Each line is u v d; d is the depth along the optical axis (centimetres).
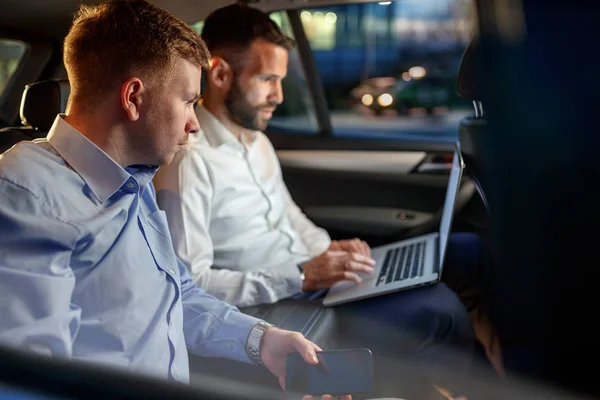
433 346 202
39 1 236
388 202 321
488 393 179
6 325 119
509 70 115
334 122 353
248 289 206
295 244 246
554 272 124
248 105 226
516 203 125
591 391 130
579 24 107
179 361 151
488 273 189
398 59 519
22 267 123
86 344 136
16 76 261
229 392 76
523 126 117
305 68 339
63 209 131
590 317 124
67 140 138
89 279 136
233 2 245
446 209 243
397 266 229
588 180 114
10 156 133
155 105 140
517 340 148
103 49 136
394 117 524
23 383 75
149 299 144
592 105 110
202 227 213
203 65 147
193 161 216
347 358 149
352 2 274
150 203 159
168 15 142
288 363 151
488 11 116
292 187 334
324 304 208
